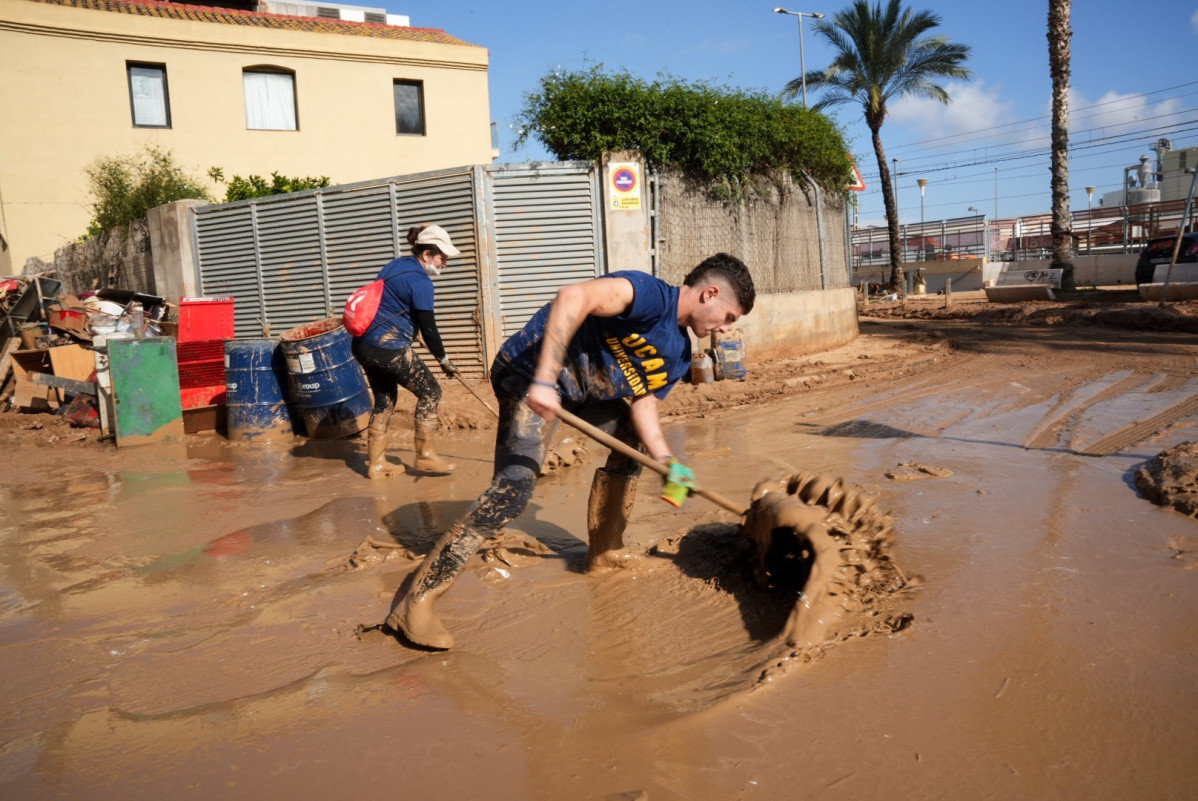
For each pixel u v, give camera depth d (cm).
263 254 1132
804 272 1345
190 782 229
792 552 353
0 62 1692
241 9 2320
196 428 851
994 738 233
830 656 285
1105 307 1780
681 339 327
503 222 983
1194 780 211
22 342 1057
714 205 1123
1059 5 2172
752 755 230
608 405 353
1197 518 407
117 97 1800
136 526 504
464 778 226
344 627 335
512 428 327
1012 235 4212
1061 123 2245
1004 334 1455
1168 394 780
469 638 322
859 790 213
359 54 1995
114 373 780
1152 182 4850
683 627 324
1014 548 378
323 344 762
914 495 476
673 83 1065
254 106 1944
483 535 316
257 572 408
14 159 1719
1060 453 564
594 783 221
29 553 456
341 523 493
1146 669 266
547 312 329
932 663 276
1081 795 207
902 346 1354
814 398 884
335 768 233
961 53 2689
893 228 3016
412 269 604
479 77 2142
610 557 383
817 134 1264
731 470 573
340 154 2009
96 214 1653
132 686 290
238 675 296
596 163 998
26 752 248
